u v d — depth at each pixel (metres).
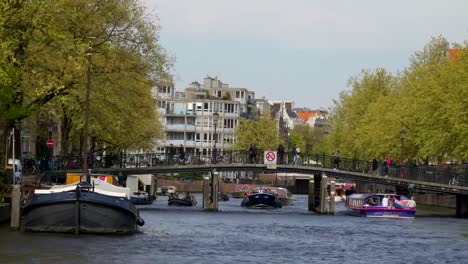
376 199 100.06
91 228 60.03
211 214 96.31
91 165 98.75
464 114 102.75
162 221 81.44
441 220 94.62
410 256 56.88
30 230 59.72
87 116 69.38
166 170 101.94
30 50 66.19
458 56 109.62
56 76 68.12
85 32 73.75
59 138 119.31
